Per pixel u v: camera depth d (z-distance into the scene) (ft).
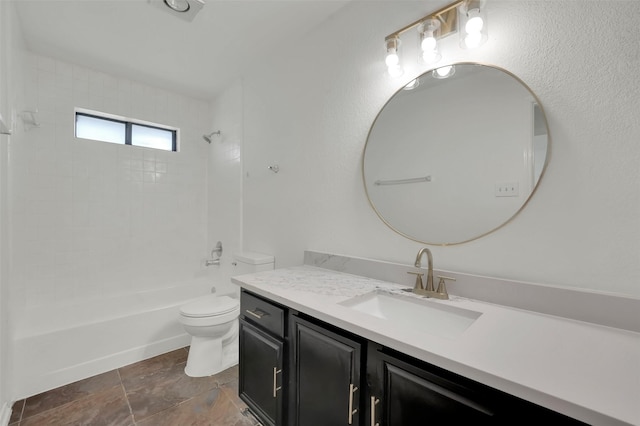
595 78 2.92
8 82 4.78
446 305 3.44
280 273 5.16
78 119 8.27
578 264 3.02
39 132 7.39
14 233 5.90
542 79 3.24
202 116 10.42
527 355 2.12
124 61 7.67
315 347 3.34
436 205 4.12
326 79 5.75
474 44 3.58
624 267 2.77
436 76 4.14
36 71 7.30
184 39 6.61
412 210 4.38
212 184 10.19
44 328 6.22
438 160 4.10
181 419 4.96
